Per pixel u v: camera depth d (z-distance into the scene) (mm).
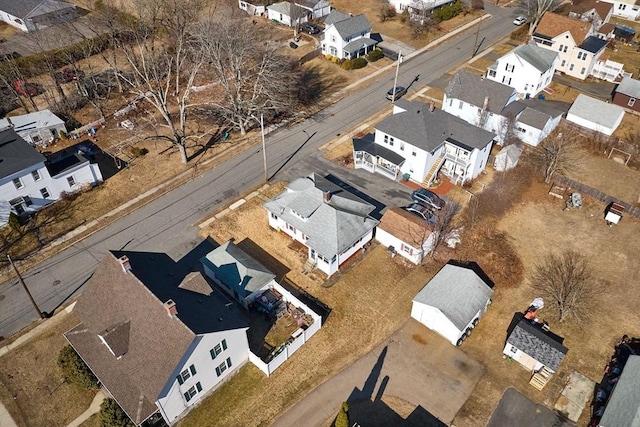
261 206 56000
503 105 64750
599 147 64812
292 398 38594
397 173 59594
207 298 39594
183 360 34406
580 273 48062
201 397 38188
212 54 65625
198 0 91375
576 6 95938
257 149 65188
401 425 36875
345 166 62031
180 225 53750
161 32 86562
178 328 34844
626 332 43219
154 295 36562
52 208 55875
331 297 46250
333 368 40625
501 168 60875
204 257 47469
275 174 60719
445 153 59156
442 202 55438
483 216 54594
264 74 66188
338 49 85750
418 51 90125
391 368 40625
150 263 41469
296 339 41250
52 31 86688
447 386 39406
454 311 41938
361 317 44562
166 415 35844
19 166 52156
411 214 51375
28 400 38438
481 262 49500
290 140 66812
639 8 100312
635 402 34656
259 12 103250
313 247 47156
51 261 49844
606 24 93750
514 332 40938
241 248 51031
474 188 58750
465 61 86438
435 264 49250
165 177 60406
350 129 68812
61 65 83000
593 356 41406
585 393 38844
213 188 58656
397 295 46500
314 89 78688
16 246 51469
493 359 41344
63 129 66812
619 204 55281
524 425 36969
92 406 37938
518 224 53969
